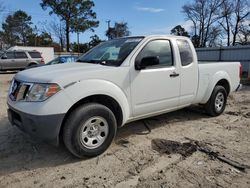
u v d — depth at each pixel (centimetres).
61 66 420
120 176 333
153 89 445
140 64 417
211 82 564
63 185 315
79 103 375
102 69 388
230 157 382
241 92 1004
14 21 6250
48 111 335
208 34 5522
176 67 480
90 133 376
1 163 369
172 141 445
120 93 400
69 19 5541
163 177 329
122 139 455
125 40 473
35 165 363
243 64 1992
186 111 639
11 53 2061
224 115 615
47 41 5925
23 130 370
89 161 374
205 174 336
